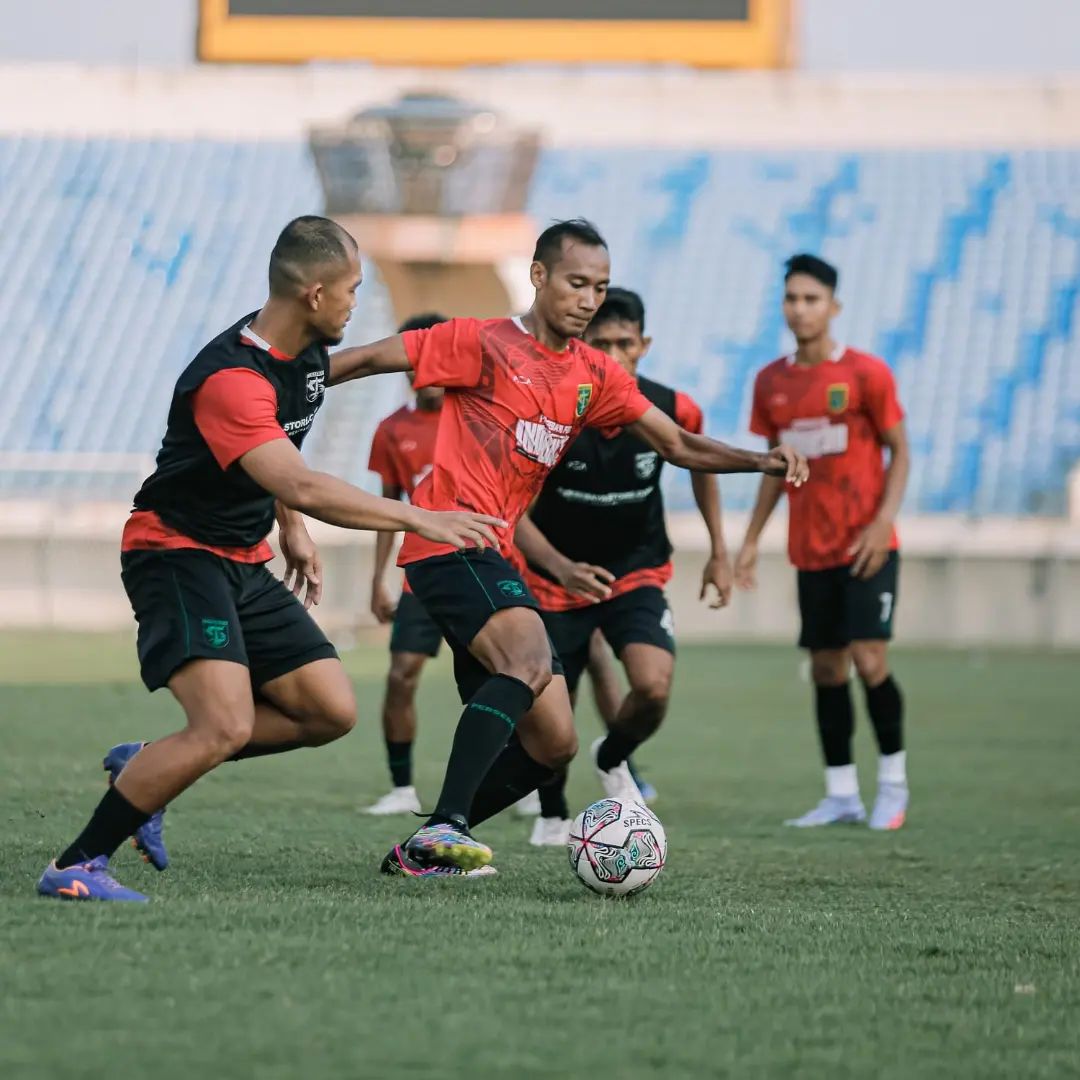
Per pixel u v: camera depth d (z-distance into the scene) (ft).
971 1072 32.42
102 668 157.38
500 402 55.06
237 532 48.24
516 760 56.80
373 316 267.18
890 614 78.84
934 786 94.53
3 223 294.66
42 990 35.99
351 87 307.58
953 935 46.83
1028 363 259.60
